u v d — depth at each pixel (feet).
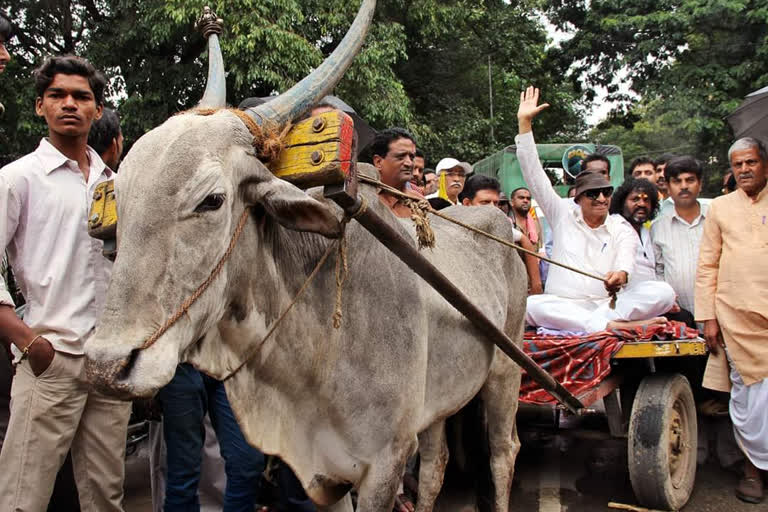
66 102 8.62
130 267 5.45
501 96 58.39
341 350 7.45
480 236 11.77
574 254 14.34
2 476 8.44
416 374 8.05
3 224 8.24
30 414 8.40
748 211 13.79
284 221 6.26
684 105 48.73
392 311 7.89
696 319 14.24
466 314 8.64
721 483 14.40
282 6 33.24
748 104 22.00
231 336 6.55
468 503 13.51
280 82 32.53
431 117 51.47
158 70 36.47
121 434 9.13
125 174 5.77
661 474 12.12
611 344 12.21
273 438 7.13
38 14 39.37
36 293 8.54
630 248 13.94
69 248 8.60
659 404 12.30
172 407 9.04
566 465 15.42
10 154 36.27
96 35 38.55
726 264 13.71
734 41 48.67
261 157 6.42
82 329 8.61
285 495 10.73
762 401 12.98
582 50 54.85
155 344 5.40
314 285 7.27
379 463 7.77
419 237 8.51
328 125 6.33
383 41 38.22
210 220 5.77
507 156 34.63
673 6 50.03
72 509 10.62
